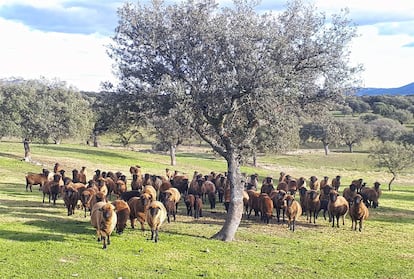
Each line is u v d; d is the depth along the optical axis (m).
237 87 18.28
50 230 19.52
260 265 16.03
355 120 101.94
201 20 18.55
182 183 34.44
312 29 19.09
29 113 48.84
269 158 84.31
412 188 56.03
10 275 13.34
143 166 58.19
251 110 20.05
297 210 23.16
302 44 19.12
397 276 15.48
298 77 18.89
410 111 134.12
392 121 104.38
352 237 22.25
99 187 27.58
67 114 51.31
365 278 15.11
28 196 30.84
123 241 18.19
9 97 48.44
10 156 52.12
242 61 17.67
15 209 24.89
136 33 19.17
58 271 13.94
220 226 23.34
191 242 19.02
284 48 18.17
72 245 17.05
